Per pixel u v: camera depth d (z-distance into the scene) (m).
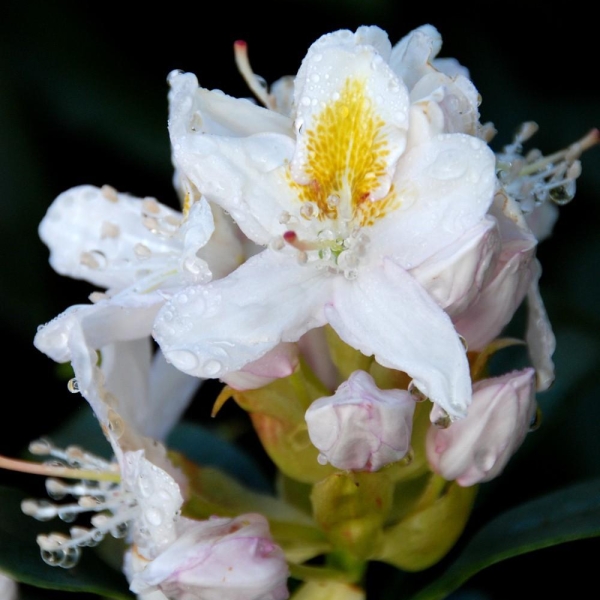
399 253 0.62
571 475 0.71
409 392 0.62
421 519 0.64
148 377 0.66
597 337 0.71
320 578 0.65
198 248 0.62
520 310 0.71
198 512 0.65
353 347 0.62
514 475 0.71
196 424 0.73
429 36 0.64
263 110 0.63
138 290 0.64
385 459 0.62
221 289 0.62
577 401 0.70
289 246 0.62
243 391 0.64
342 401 0.61
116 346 0.65
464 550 0.66
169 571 0.62
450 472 0.64
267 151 0.63
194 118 0.63
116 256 0.67
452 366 0.61
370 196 0.62
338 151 0.62
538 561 0.70
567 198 0.65
